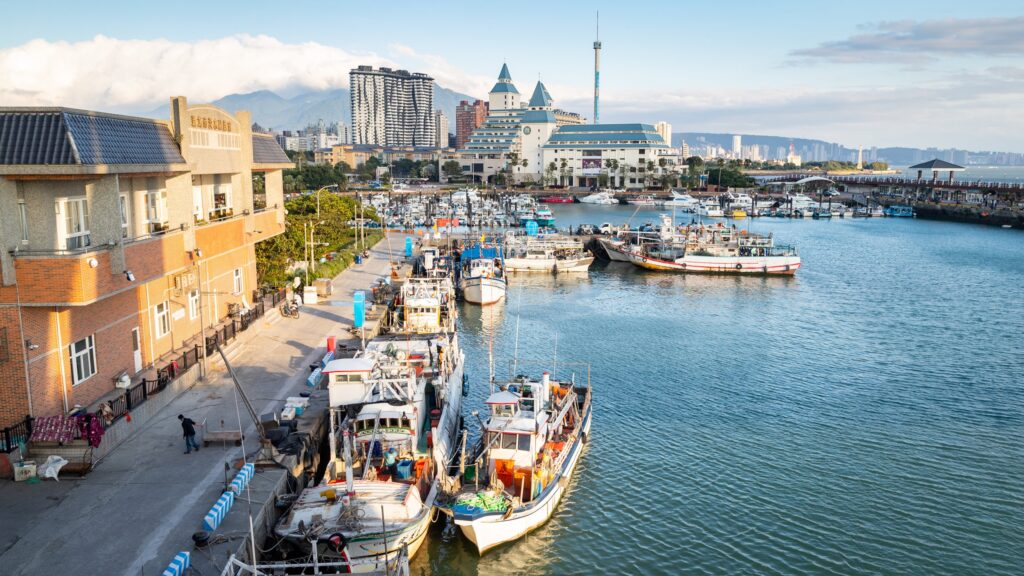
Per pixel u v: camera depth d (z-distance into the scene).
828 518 34.75
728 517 34.81
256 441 33.09
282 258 69.88
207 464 30.61
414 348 44.75
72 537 24.64
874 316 79.19
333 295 72.38
